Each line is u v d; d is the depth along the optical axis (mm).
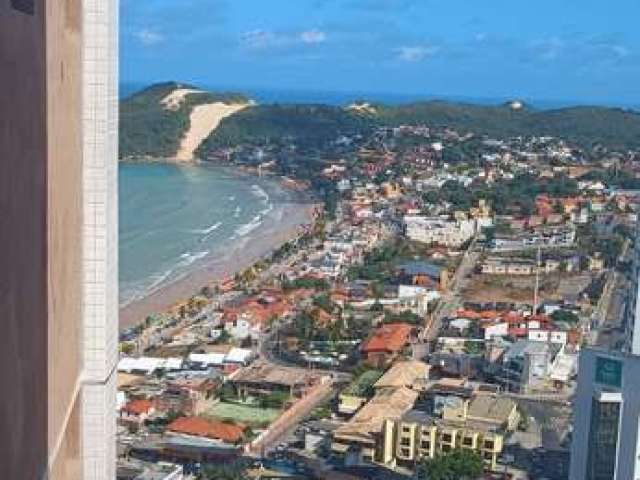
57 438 11328
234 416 85875
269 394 91562
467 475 70000
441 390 88688
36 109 8648
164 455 75188
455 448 74562
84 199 15555
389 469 73250
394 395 87312
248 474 70562
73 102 13578
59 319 11578
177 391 90000
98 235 15695
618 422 61469
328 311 122688
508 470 74625
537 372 97000
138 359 100812
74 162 13711
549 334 112188
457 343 109500
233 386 93250
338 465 73375
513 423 84375
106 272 15719
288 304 127250
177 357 103000
